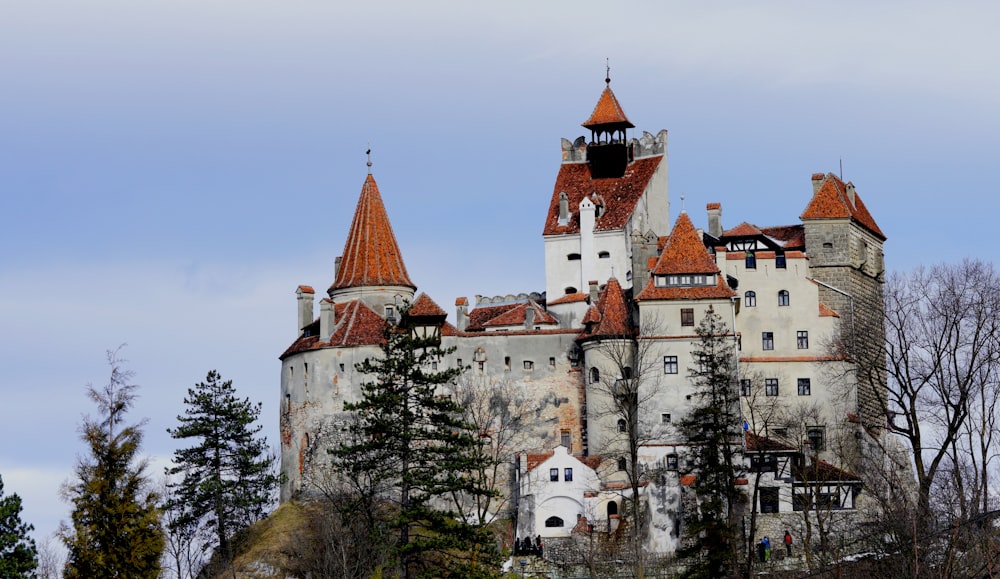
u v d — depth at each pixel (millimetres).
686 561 121000
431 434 106688
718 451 121000
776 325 144625
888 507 107125
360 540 118500
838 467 137125
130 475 97500
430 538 105062
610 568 121500
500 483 141375
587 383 141625
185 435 136125
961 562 88562
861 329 143875
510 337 146500
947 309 126375
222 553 132500
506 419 144625
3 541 96562
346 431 144375
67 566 96188
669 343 137750
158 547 96938
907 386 123438
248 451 137000
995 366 122750
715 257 146125
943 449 112938
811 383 142750
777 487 129375
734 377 136125
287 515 139000
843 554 114188
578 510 133750
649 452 136250
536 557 125250
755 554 119250
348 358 146500
